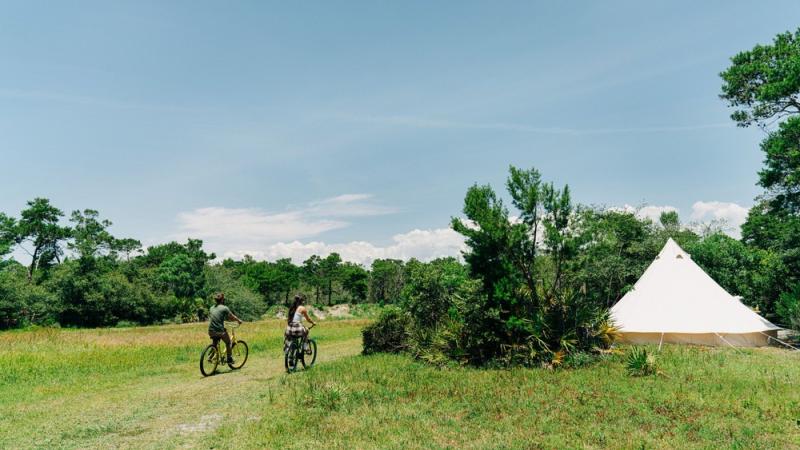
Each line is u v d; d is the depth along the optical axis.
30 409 8.58
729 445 5.82
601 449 5.82
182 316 66.00
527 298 13.24
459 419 7.25
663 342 15.14
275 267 123.94
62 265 62.50
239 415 7.77
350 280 116.50
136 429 7.15
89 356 16.33
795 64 18.27
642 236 26.25
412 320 16.53
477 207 12.83
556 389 8.94
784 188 20.42
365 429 6.76
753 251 28.56
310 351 13.05
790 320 16.88
